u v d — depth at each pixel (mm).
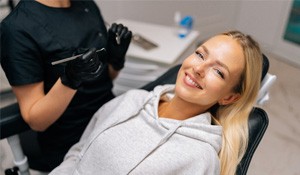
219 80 691
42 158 999
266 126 824
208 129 738
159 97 818
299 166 1479
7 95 1830
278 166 1478
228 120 783
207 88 693
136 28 1641
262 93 877
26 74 855
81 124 1054
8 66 848
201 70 692
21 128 871
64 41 934
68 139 1051
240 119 776
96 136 776
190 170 677
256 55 719
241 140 768
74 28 969
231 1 2639
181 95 716
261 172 1443
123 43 1046
